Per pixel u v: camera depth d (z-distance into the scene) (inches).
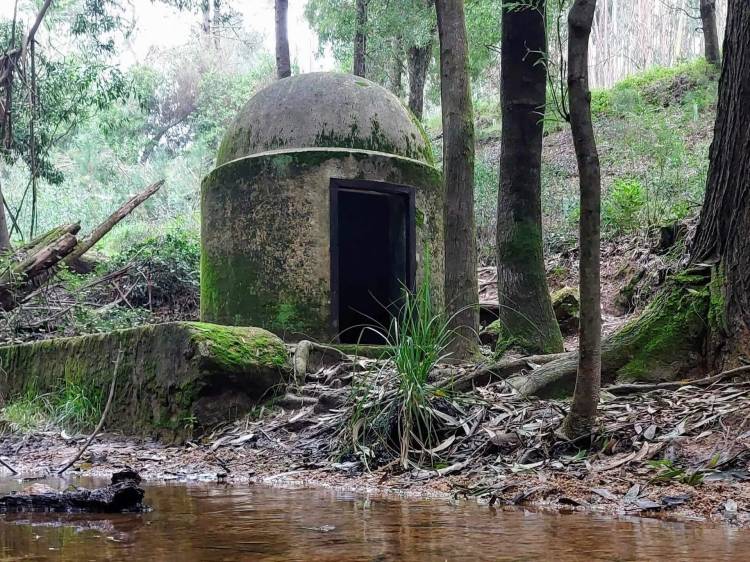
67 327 402.6
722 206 209.6
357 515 109.7
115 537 92.0
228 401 228.8
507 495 129.0
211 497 133.1
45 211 944.3
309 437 199.0
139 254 526.6
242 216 295.6
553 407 181.8
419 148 319.9
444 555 78.8
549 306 290.7
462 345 246.8
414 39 631.8
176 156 1401.3
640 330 211.2
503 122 297.6
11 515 112.6
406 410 171.8
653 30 1017.5
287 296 286.2
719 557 77.7
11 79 506.6
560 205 559.8
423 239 305.1
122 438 245.4
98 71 591.5
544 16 289.7
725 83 211.2
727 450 141.5
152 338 246.5
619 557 77.6
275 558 77.5
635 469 140.9
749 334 194.2
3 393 319.9
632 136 593.0
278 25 515.2
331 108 305.7
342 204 355.9
